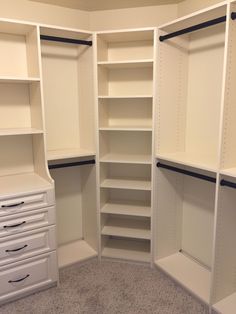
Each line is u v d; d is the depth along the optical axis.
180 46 2.38
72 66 2.71
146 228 2.82
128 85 2.76
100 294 2.27
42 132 2.25
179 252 2.79
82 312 2.08
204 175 2.15
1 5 2.31
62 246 2.93
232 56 1.74
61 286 2.37
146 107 2.75
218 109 2.25
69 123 2.78
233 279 2.14
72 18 2.67
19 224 2.12
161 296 2.24
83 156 2.59
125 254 2.76
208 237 2.49
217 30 2.18
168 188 2.59
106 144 2.80
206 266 2.54
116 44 2.73
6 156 2.50
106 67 2.70
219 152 1.82
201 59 2.34
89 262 2.73
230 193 1.96
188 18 1.98
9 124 2.46
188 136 2.54
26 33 2.33
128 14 2.68
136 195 2.96
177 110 2.47
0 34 2.31
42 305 2.15
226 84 1.75
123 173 2.94
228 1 1.66
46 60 2.57
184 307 2.12
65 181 2.89
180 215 2.73
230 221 2.01
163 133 2.44
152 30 2.27
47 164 2.34
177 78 2.41
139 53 2.69
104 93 2.68
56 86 2.66
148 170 2.87
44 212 2.22
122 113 2.82
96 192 2.67
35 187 2.20
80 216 3.05
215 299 2.06
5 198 2.04
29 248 2.19
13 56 2.39
